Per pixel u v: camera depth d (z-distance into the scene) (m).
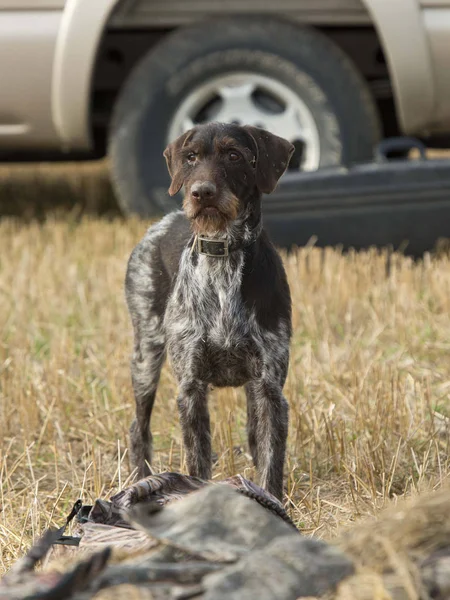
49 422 7.92
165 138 13.38
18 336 9.93
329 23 13.30
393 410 7.49
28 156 14.98
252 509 4.13
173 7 13.16
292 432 7.50
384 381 8.16
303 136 13.36
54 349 9.50
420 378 8.83
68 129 13.40
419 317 10.45
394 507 4.28
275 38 12.98
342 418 7.62
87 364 9.30
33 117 13.30
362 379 8.15
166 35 14.12
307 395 8.09
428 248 12.61
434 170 12.36
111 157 13.52
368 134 13.26
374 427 7.12
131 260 7.46
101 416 8.01
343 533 4.59
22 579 3.89
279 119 13.33
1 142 13.65
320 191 12.30
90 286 11.66
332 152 13.27
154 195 13.52
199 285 6.32
